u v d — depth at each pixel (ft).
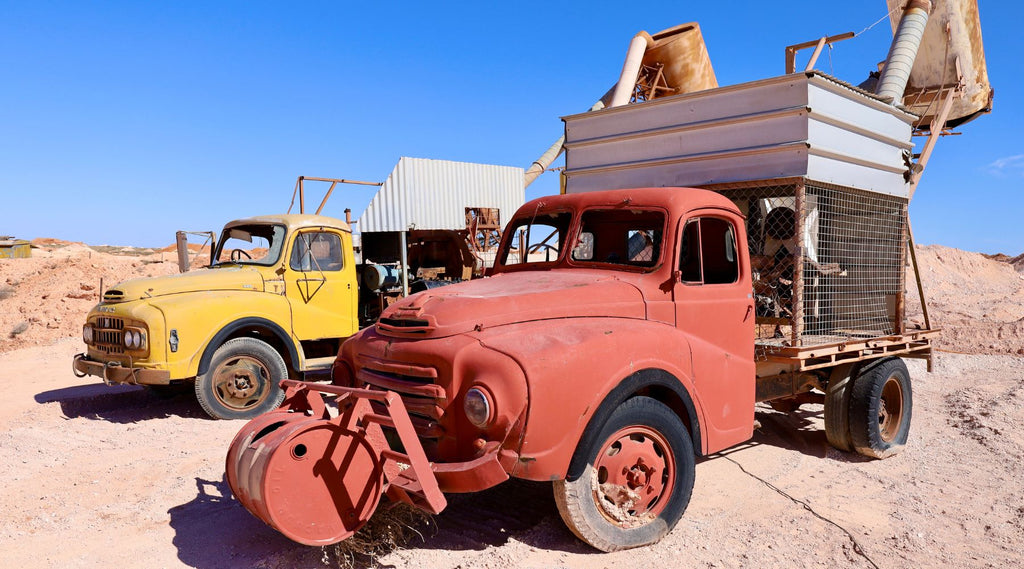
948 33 45.44
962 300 73.92
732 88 18.15
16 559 12.17
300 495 10.39
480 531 13.33
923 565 12.18
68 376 33.35
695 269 15.46
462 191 46.50
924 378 32.76
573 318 12.98
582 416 11.43
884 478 17.42
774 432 22.18
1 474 17.17
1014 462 18.56
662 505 12.91
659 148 20.10
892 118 21.25
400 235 40.01
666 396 13.85
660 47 66.33
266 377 24.57
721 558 12.26
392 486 11.29
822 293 19.51
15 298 60.80
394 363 12.48
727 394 14.67
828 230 20.06
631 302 13.78
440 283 34.76
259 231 27.20
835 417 19.24
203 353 23.09
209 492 15.69
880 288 21.52
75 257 71.67
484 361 11.23
